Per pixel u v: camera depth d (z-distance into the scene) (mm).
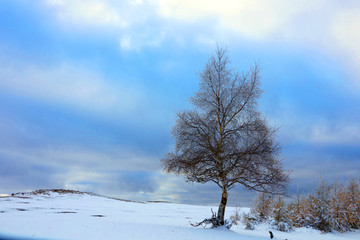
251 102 17484
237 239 12516
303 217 24406
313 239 16656
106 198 47719
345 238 19094
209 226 18609
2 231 10719
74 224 14062
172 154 17531
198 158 16781
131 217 22797
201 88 18109
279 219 21656
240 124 17422
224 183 17156
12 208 24891
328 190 24344
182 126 17391
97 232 11547
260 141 16453
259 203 25406
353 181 26484
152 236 11242
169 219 23094
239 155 16609
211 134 17156
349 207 25359
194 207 47281
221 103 17703
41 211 23812
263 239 13711
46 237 9789
